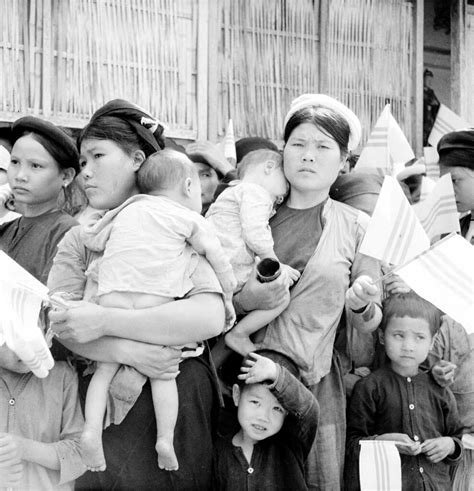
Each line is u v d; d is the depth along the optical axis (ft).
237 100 14.82
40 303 7.97
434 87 16.92
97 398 8.08
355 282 9.27
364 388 9.91
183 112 14.34
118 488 8.20
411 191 13.11
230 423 9.45
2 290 7.74
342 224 9.92
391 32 15.80
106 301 8.17
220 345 9.58
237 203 9.84
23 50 13.34
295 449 8.98
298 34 15.20
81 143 8.97
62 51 13.55
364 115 15.60
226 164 12.56
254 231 9.55
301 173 9.82
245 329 9.37
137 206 8.37
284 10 15.08
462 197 11.57
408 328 9.84
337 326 9.64
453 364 10.19
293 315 9.45
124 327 7.99
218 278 8.48
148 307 8.10
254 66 14.90
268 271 9.24
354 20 15.48
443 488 9.84
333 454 9.38
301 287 9.50
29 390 8.29
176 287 8.17
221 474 8.90
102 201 8.80
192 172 8.77
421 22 15.90
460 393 10.64
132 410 8.25
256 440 9.04
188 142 14.42
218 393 8.87
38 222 9.58
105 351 8.09
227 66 14.74
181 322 8.07
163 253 8.17
